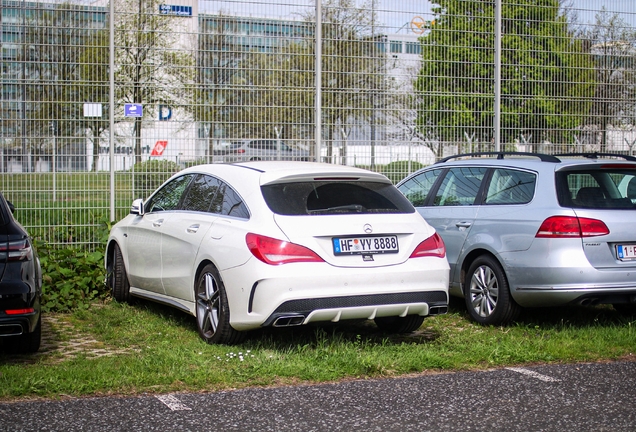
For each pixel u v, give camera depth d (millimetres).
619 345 6121
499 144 11617
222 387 4852
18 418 4184
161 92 10469
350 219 5816
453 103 11422
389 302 5762
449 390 4824
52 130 10211
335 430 4051
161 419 4195
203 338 6234
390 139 11180
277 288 5516
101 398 4586
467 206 7406
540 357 5672
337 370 5176
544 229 6469
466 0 11391
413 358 5480
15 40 10117
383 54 11117
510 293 6793
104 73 10328
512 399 4637
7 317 5258
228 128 10664
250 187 6062
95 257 8758
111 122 10258
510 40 11695
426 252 5980
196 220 6555
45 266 8312
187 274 6520
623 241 6418
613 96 12148
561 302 6434
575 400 4621
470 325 7117
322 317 5617
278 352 5781
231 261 5797
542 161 6945
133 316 7367
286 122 10844
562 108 11945
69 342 6367
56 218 10188
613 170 6797
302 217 5750
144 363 5324
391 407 4457
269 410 4383
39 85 10172
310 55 10891
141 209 7543
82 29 10266
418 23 11266
